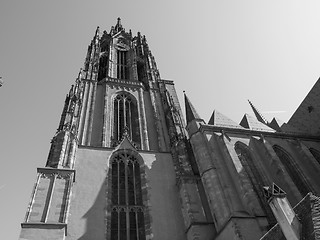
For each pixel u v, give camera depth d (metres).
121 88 68.00
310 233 18.94
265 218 35.91
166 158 52.34
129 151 51.81
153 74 77.50
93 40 87.12
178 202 45.44
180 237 40.59
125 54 87.69
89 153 49.09
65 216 35.91
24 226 33.41
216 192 40.34
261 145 50.84
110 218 40.88
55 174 40.62
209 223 39.69
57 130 49.44
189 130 53.34
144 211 43.03
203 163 45.38
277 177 45.53
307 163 50.91
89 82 66.94
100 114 60.12
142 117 61.31
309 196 24.95
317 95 67.31
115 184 46.50
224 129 52.28
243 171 41.66
